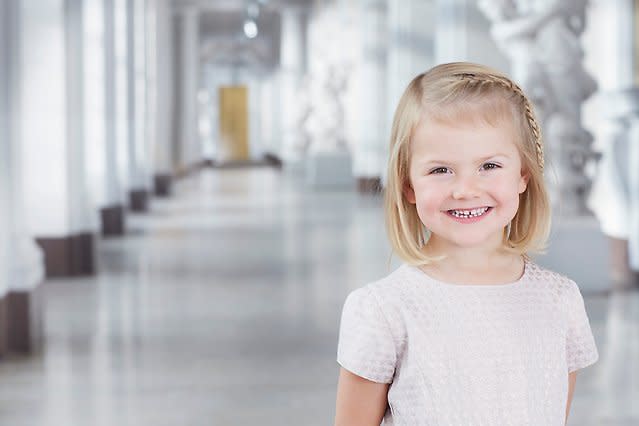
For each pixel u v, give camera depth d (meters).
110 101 14.61
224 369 6.15
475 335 1.69
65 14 10.05
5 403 5.43
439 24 10.40
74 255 10.48
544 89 8.47
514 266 1.81
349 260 11.35
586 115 9.66
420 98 1.71
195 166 35.22
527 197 1.81
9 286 6.82
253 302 8.66
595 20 9.65
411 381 1.70
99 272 10.77
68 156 10.36
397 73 18.59
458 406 1.67
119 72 18.36
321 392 5.55
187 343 6.98
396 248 1.78
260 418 5.03
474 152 1.66
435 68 1.76
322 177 26.23
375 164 22.91
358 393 1.77
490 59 10.16
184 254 12.26
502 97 1.68
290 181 29.58
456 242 1.72
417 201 1.74
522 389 1.69
